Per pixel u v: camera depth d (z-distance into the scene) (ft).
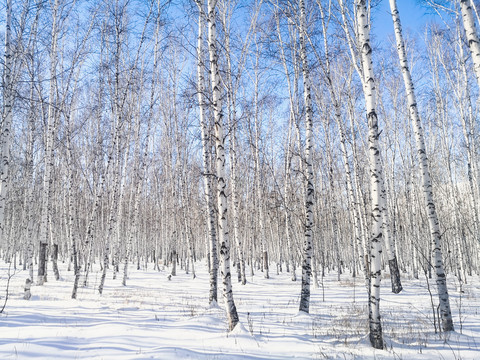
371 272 19.95
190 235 72.23
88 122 75.56
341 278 70.33
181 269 89.86
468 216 74.59
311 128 32.94
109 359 16.33
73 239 59.47
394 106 70.49
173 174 81.92
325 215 91.61
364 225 48.57
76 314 28.32
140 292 46.32
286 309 33.22
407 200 73.20
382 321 27.22
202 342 20.39
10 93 30.99
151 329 23.27
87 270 52.13
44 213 50.70
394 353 17.97
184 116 70.74
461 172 80.53
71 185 58.95
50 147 49.88
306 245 31.45
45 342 18.98
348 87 49.55
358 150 64.69
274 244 113.50
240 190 92.27
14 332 21.40
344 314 30.30
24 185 70.95
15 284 50.72
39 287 47.70
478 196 55.01
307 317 28.43
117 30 45.52
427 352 18.29
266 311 32.09
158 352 17.42
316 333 22.99
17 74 38.19
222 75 51.80
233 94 55.52
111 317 27.50
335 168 78.07
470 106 53.88
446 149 64.95
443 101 63.82
